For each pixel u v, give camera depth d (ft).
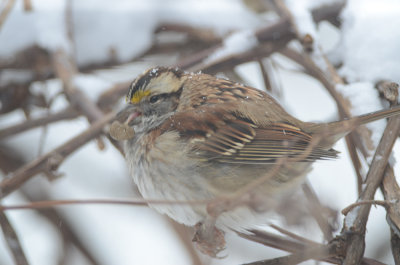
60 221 36.06
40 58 38.09
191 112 28.73
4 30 38.09
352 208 24.72
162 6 39.45
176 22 39.06
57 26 37.37
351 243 24.02
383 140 26.18
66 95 35.83
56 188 40.06
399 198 24.71
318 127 27.73
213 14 39.40
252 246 33.24
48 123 36.09
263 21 39.42
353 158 29.99
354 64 32.30
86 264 38.22
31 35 37.83
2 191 30.78
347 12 34.81
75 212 39.58
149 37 39.27
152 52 39.70
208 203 23.40
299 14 34.37
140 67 40.83
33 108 40.24
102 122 31.83
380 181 25.55
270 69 37.91
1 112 39.17
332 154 26.86
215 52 35.58
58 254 37.91
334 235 25.43
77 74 35.88
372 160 26.12
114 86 34.94
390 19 33.32
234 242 33.24
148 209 39.09
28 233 38.68
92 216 39.60
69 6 37.91
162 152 27.96
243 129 27.91
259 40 35.42
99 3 39.83
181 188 27.68
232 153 27.63
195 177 27.53
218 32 38.96
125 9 39.55
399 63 31.35
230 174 27.48
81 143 31.68
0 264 36.27
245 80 40.04
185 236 36.78
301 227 21.67
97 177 40.57
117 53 39.11
